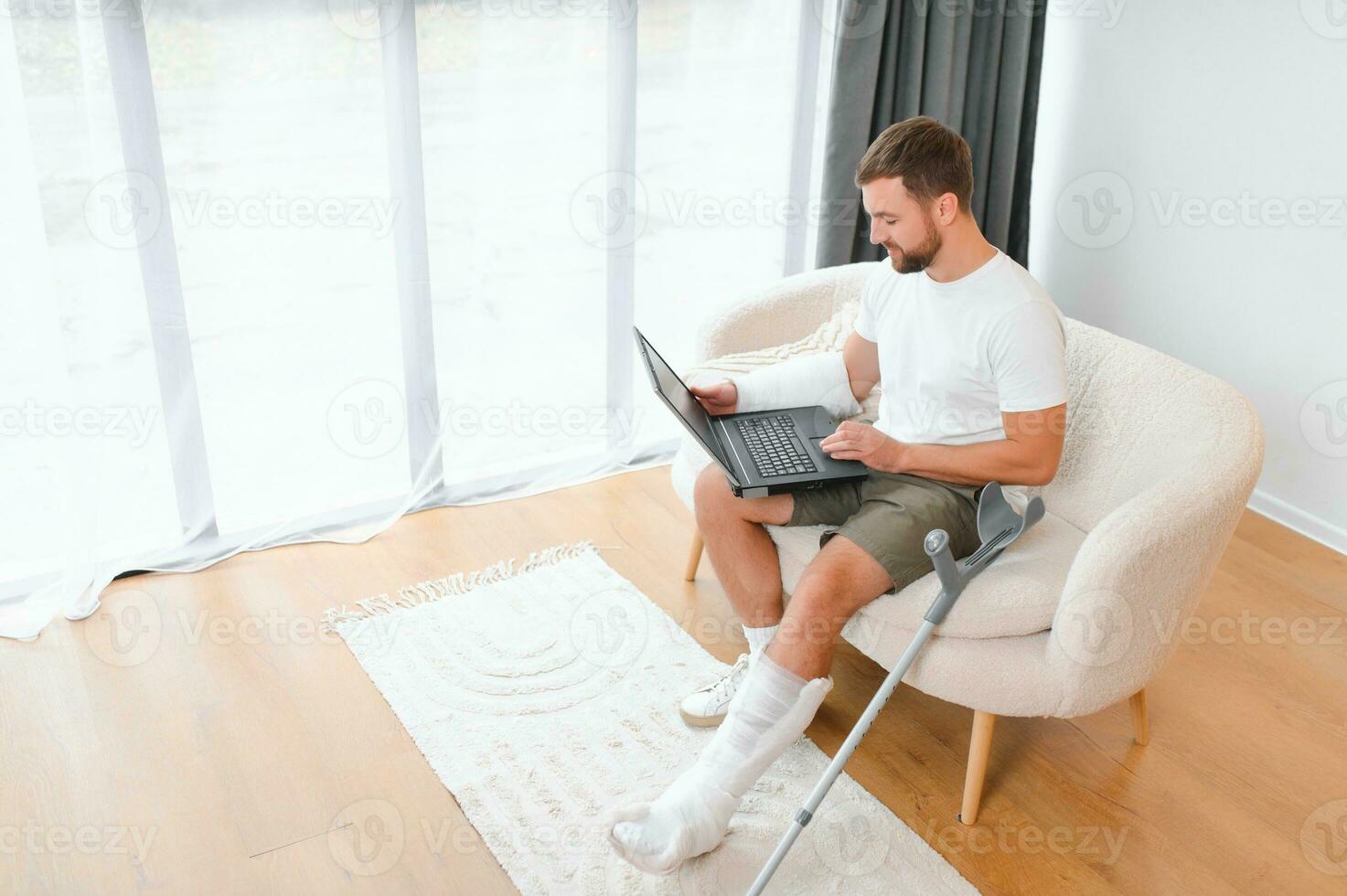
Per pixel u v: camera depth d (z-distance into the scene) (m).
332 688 2.23
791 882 1.81
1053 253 3.45
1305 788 2.05
